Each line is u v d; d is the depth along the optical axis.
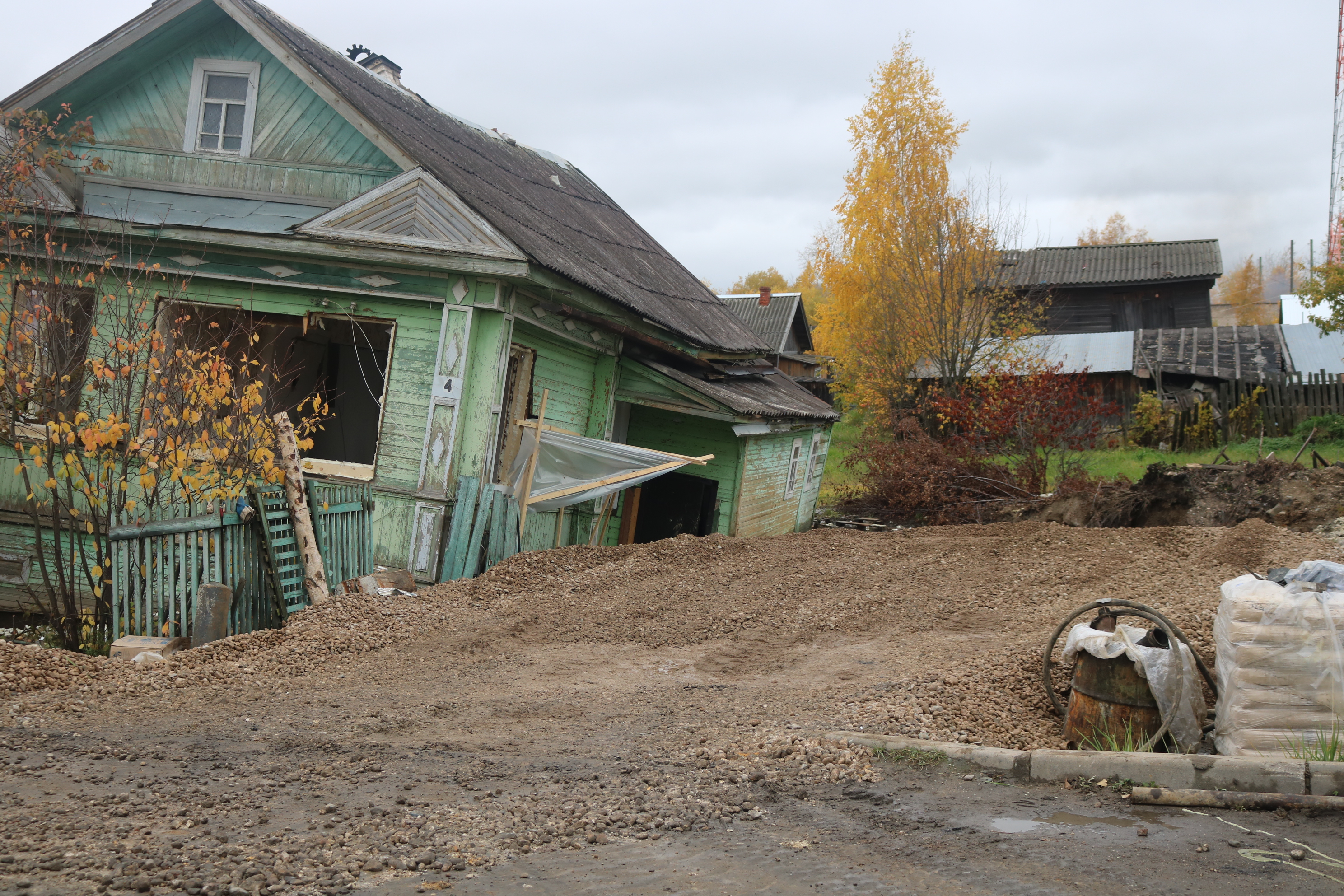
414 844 3.69
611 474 12.61
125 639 7.95
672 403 15.41
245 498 9.09
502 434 12.80
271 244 11.67
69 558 10.76
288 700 6.53
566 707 6.42
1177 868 3.54
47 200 11.20
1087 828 4.01
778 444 18.81
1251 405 26.80
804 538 14.46
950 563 11.70
